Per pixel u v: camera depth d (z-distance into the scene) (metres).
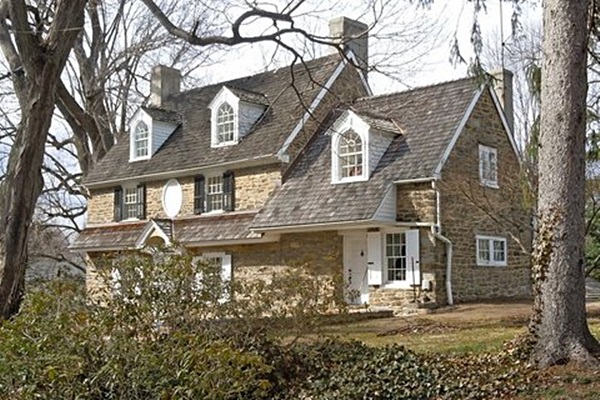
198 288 7.75
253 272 22.48
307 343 9.45
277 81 25.67
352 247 20.84
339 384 8.45
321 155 22.25
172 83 29.86
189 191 24.77
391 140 21.19
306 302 9.10
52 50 13.76
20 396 5.72
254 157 22.56
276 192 22.12
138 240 24.84
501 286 21.38
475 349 10.41
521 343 8.88
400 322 15.73
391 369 8.58
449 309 18.42
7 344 5.90
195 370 5.70
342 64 23.69
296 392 8.47
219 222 23.41
